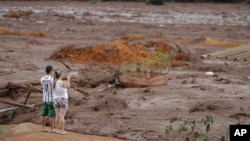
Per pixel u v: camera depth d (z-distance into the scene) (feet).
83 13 505.25
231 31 376.89
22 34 309.42
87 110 114.32
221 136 92.12
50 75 97.71
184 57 205.98
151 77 146.20
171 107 118.93
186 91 138.51
